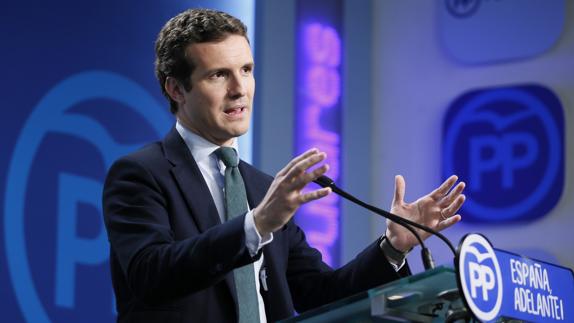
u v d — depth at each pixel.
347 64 10.93
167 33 4.75
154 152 4.60
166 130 9.43
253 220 3.79
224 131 4.63
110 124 9.00
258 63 10.23
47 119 8.59
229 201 4.54
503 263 3.28
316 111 10.60
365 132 10.91
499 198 10.06
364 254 4.55
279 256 4.65
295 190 3.67
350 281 4.57
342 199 10.60
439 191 4.35
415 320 3.45
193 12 4.73
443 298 3.35
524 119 10.05
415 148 10.71
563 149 9.79
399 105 10.88
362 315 3.47
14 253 8.23
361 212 10.68
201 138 4.70
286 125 10.31
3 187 8.26
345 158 10.75
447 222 4.34
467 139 10.37
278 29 10.39
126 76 9.20
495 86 10.30
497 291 3.22
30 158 8.44
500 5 10.39
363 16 11.13
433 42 10.79
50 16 8.77
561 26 9.98
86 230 8.67
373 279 4.47
